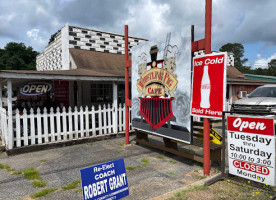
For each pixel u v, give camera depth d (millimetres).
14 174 4395
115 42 12805
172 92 4949
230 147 3715
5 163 5078
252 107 8039
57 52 12781
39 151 6055
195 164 4926
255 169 3396
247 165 3494
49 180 4082
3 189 3727
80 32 11609
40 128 6219
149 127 5852
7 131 5973
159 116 5426
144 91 5988
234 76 17797
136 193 3533
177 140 4844
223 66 3721
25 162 5129
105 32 12422
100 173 2525
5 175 4348
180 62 4656
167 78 5086
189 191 3461
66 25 11289
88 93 9945
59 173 4426
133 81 6504
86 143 6898
